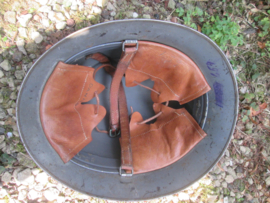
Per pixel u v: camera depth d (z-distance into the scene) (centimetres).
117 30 64
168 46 71
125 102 88
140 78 83
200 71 76
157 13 107
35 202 98
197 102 88
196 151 82
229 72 72
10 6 92
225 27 104
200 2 109
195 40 68
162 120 90
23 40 95
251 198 116
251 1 114
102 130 94
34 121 70
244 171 117
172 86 83
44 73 67
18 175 96
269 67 117
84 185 75
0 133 95
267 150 119
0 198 95
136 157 82
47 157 71
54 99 72
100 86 80
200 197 112
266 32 113
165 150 83
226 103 77
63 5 97
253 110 117
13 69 96
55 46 63
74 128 76
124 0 103
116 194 77
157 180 80
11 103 96
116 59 90
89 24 100
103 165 83
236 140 117
